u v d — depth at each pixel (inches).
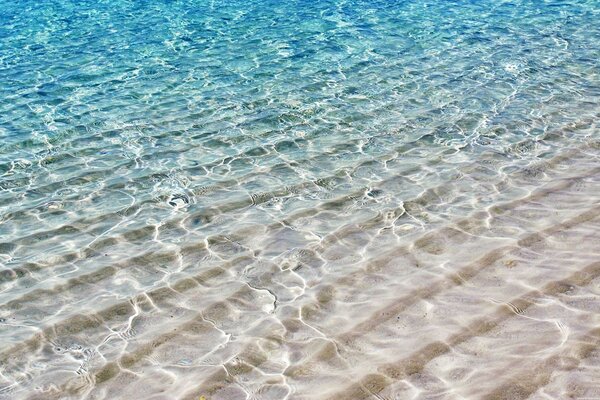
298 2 658.8
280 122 378.9
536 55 473.4
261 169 323.0
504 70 445.7
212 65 481.4
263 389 181.5
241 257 250.5
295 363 191.2
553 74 433.7
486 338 192.4
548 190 281.9
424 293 218.2
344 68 464.4
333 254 248.1
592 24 543.5
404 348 192.2
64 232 275.3
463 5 623.5
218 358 196.4
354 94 416.2
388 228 262.8
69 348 205.6
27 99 427.5
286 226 270.5
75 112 403.9
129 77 462.6
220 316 216.8
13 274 247.0
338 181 306.7
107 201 299.4
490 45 501.7
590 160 309.0
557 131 346.0
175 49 522.6
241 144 352.8
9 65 496.1
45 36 570.6
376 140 349.4
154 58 502.3
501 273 225.0
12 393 187.2
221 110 399.2
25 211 293.1
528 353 183.0
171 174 322.7
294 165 325.4
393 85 428.5
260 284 233.0
